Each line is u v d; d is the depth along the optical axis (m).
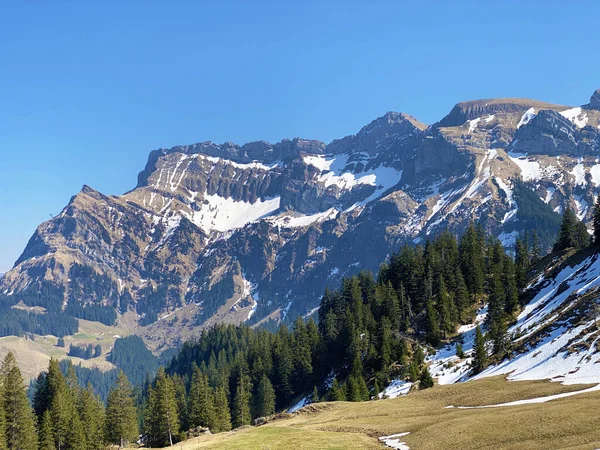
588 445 51.41
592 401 65.31
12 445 106.31
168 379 138.25
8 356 112.44
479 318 164.88
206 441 106.44
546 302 141.62
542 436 57.47
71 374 146.75
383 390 143.62
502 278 172.12
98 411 133.75
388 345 156.88
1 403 104.56
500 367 108.38
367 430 79.31
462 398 89.81
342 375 172.00
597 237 156.50
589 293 116.56
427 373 123.06
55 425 117.56
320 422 95.75
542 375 89.25
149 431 132.38
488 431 63.16
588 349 88.94
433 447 63.12
